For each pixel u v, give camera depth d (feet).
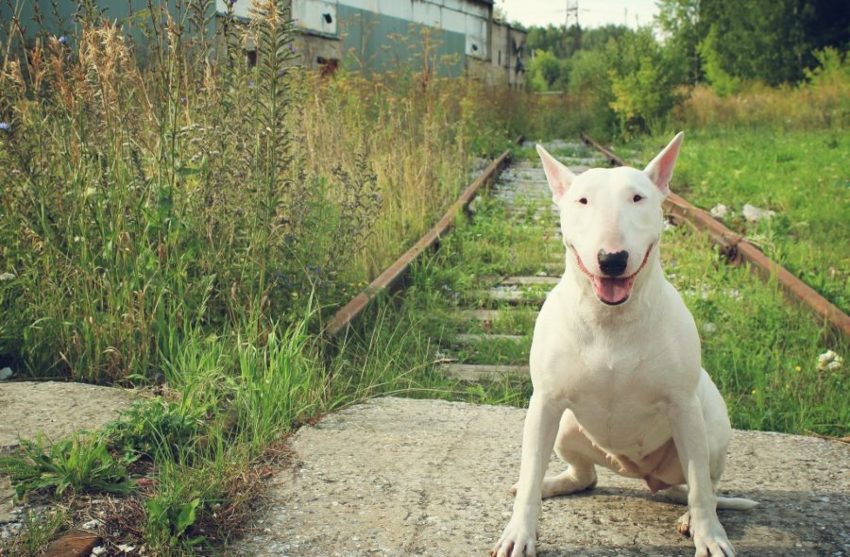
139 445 11.97
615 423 9.71
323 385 14.85
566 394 9.60
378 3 70.95
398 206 30.55
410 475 11.94
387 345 17.40
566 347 9.45
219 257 16.87
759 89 93.45
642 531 10.43
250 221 17.17
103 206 15.97
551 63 273.54
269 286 16.49
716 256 26.27
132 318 15.17
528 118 86.53
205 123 17.40
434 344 19.49
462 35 90.43
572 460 11.19
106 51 16.08
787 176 42.47
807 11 101.30
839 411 15.16
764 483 11.97
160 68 17.26
